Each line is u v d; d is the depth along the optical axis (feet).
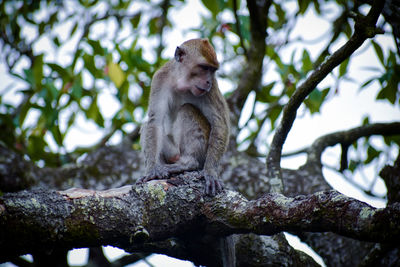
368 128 42.22
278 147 33.99
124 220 25.02
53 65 42.88
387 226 19.79
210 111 38.50
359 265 32.83
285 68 43.91
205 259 31.17
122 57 44.24
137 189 26.58
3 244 22.20
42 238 22.94
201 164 39.29
